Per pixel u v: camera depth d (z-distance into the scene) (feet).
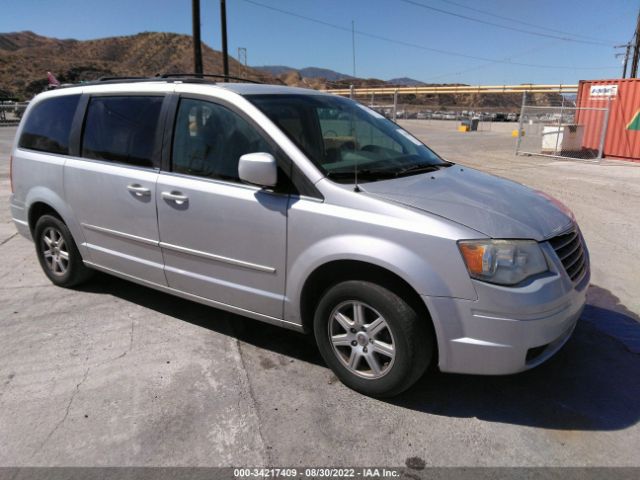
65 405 9.77
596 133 54.70
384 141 12.79
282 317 10.81
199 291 12.00
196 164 11.52
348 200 9.60
